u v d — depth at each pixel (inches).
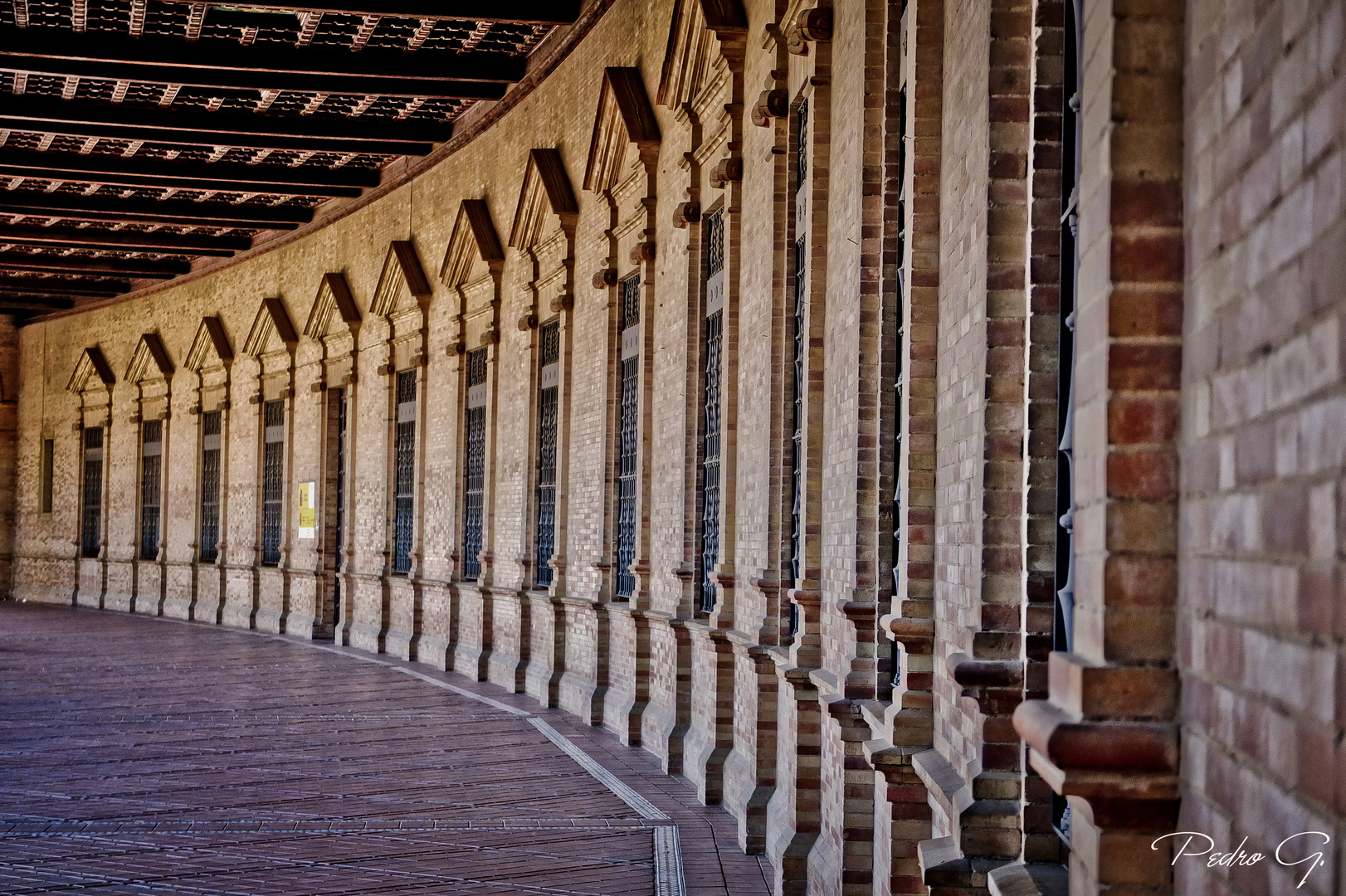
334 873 370.9
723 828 435.5
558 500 721.6
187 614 1331.2
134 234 1219.9
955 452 225.0
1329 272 83.1
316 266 1135.6
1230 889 100.8
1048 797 186.4
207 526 1323.8
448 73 767.7
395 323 991.0
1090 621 123.4
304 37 732.0
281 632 1170.0
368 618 1037.8
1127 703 116.1
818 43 357.4
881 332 290.8
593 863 387.2
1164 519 117.3
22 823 430.9
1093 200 125.3
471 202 844.0
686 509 520.7
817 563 362.6
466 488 886.4
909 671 245.4
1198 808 109.3
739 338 470.0
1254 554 96.9
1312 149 86.4
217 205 1113.4
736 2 468.4
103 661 940.0
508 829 429.4
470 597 868.6
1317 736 84.3
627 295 639.1
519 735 623.8
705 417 521.0
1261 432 95.6
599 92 667.4
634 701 596.4
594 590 663.8
